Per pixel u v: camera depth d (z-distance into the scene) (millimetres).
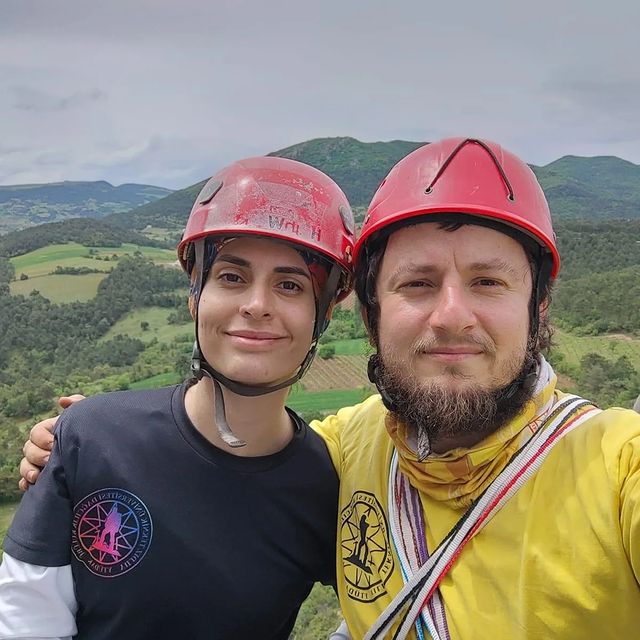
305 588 740
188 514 688
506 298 609
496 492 595
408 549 638
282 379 703
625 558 522
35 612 664
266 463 721
